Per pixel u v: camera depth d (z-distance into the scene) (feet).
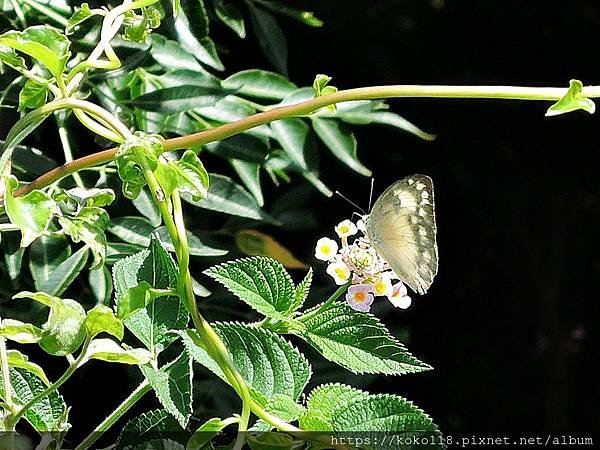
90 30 1.89
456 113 4.20
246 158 2.06
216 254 1.93
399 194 1.64
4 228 1.43
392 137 3.91
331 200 3.22
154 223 1.92
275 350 1.46
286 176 2.28
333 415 1.37
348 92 1.53
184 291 1.39
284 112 1.52
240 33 2.09
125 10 1.58
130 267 1.50
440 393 4.24
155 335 1.48
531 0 4.29
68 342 1.35
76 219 1.47
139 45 1.90
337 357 1.52
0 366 1.43
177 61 2.01
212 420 1.39
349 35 4.01
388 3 4.22
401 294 1.62
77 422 2.16
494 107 4.25
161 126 1.99
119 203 2.02
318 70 3.86
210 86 2.01
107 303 1.87
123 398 2.18
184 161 1.40
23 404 1.47
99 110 1.47
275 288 1.53
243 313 2.19
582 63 4.33
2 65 1.82
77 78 1.52
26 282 2.03
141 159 1.39
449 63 4.29
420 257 1.67
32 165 1.90
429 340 4.20
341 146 2.12
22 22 1.92
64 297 2.09
